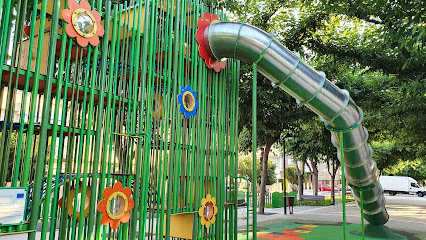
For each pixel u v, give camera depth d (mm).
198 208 5953
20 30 3801
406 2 7645
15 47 3766
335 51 11547
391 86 12625
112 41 4828
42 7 4047
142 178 4988
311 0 11109
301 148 23406
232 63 7238
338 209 20047
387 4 8297
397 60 10289
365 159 8000
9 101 3689
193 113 6035
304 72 6520
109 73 4762
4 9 3758
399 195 45625
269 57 6250
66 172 4184
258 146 18328
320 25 11977
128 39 5250
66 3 4363
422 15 7414
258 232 10906
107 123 4621
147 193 5070
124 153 5168
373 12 9117
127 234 4820
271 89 12500
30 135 3822
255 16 12570
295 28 12188
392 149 26781
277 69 6355
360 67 11727
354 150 7699
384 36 8469
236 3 10867
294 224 12867
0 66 3633
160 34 5758
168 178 5469
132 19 5559
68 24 4258
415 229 12023
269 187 34156
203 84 6352
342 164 7168
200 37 6332
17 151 3699
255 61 6328
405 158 26953
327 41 12367
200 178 6090
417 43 7680
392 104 12297
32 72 3961
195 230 5844
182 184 5746
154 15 5605
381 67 10750
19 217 3611
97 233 4375
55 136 4043
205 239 6117
